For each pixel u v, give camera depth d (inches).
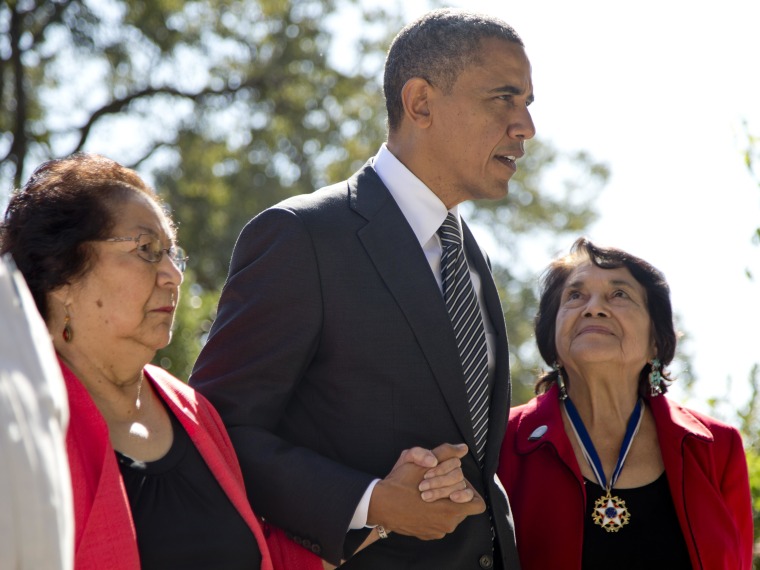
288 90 943.0
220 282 951.6
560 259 230.1
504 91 182.4
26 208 145.7
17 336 102.2
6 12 817.5
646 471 209.8
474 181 184.9
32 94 868.0
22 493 98.3
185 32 886.4
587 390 217.6
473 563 176.9
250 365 169.6
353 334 171.9
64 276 143.3
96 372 147.6
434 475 158.2
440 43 183.3
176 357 477.7
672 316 220.8
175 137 917.8
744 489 214.5
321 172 1006.4
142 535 141.9
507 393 189.0
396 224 180.1
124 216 147.3
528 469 210.8
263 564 150.5
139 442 148.7
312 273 171.3
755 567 277.3
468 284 185.8
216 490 151.6
